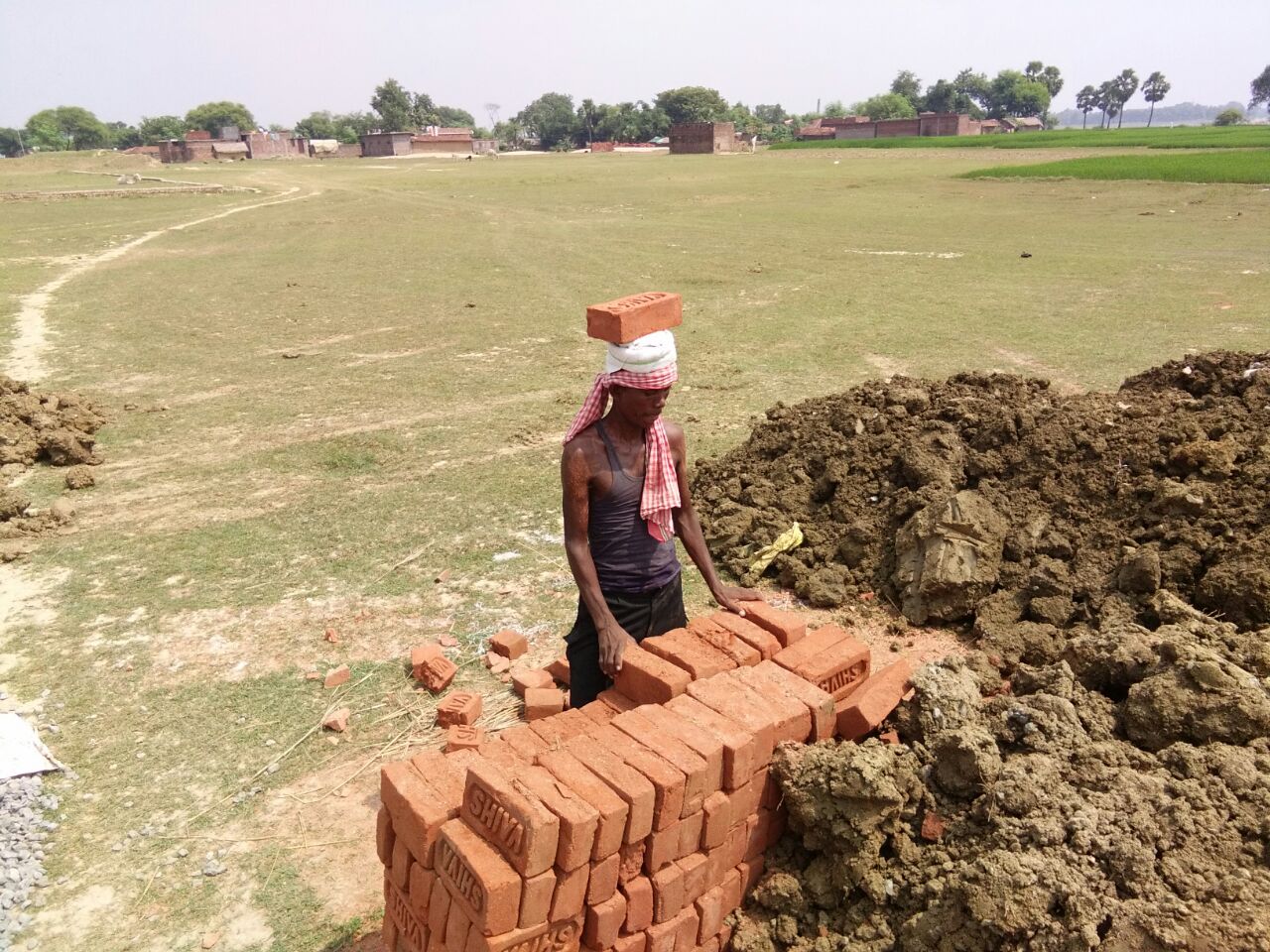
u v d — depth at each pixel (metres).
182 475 8.38
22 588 6.28
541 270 20.08
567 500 3.53
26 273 21.14
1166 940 2.54
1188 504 5.29
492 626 5.66
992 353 11.88
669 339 3.30
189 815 4.11
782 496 6.66
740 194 37.78
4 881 3.72
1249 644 3.95
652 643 3.62
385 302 16.81
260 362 12.61
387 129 140.75
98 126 153.38
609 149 119.75
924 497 5.93
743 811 3.05
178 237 27.80
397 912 2.94
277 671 5.21
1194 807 2.97
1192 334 12.38
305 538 6.96
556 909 2.54
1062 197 31.12
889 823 3.10
